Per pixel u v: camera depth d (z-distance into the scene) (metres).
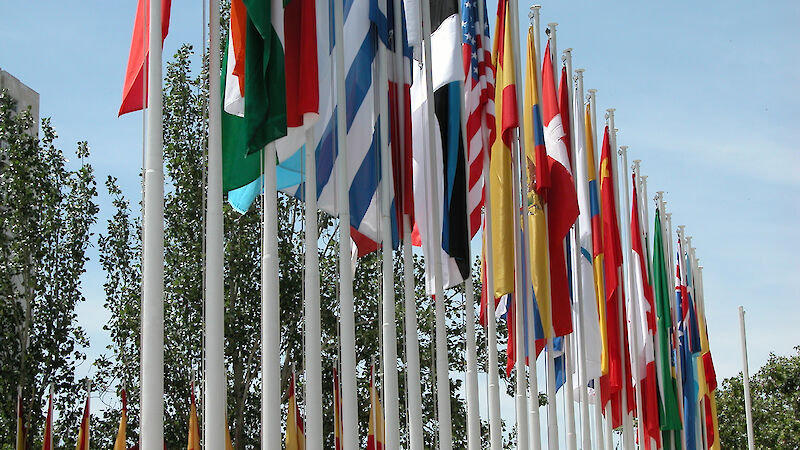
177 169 36.66
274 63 15.00
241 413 35.47
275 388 14.58
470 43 23.44
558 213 25.86
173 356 35.28
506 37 24.78
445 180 21.41
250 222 36.22
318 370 15.59
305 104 15.67
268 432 14.46
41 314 34.25
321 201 18.31
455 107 21.61
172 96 36.88
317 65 15.95
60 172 35.22
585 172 30.42
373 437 26.38
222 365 13.30
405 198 19.23
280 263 36.16
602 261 30.86
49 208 34.38
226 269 35.75
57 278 34.41
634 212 36.34
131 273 36.59
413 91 22.08
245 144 14.94
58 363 33.97
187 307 35.50
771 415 64.44
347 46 18.88
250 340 35.94
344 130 17.31
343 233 17.06
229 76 15.61
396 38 19.55
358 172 18.56
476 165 22.66
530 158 25.83
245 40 15.06
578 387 29.02
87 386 31.73
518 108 24.34
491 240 23.47
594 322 28.95
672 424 36.34
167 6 13.64
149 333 12.20
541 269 24.95
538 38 26.56
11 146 34.38
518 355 24.06
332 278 36.94
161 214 12.59
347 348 16.77
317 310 15.78
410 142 19.33
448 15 22.14
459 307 39.47
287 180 18.48
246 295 36.06
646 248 37.84
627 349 32.38
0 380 32.62
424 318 38.50
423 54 22.00
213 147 13.62
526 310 24.97
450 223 21.20
